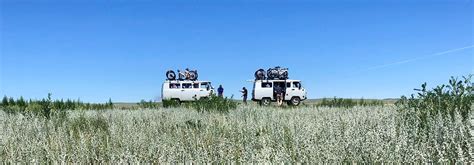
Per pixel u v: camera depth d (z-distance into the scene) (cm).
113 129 883
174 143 704
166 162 584
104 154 682
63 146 728
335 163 538
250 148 593
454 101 863
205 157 578
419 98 909
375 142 565
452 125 660
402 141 551
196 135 820
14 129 970
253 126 900
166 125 1055
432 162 507
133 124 1053
